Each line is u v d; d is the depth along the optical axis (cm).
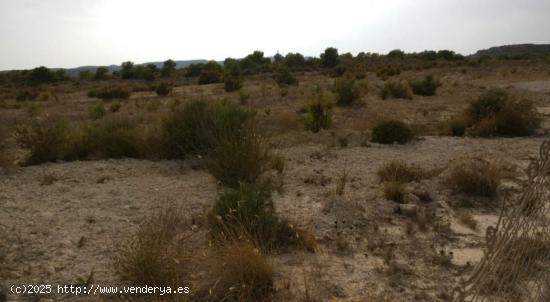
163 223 506
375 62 7900
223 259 413
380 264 475
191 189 718
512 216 315
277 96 2841
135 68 7206
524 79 3731
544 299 344
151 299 387
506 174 811
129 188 720
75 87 5241
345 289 420
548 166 341
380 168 856
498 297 323
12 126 1322
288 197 680
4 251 467
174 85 4900
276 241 505
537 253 357
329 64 7212
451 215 632
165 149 944
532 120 1341
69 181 758
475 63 5697
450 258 488
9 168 826
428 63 6419
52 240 505
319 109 1427
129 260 421
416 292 418
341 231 557
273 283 421
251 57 8362
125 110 2362
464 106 2123
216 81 4984
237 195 527
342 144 1129
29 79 6362
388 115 1803
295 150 1060
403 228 578
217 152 766
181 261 414
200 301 383
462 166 780
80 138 1018
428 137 1284
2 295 384
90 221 568
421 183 768
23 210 601
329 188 732
